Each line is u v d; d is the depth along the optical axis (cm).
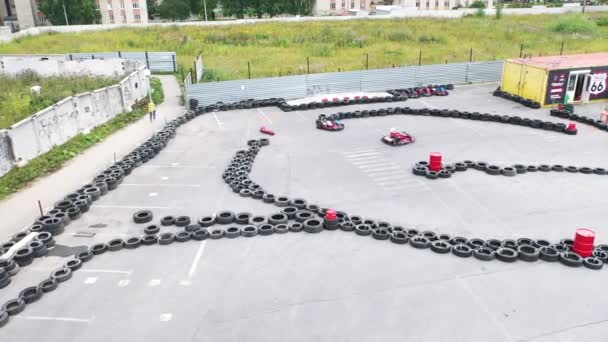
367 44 4669
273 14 8138
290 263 1223
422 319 1006
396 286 1120
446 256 1249
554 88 2706
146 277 1166
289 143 2169
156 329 983
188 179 1762
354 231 1381
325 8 8725
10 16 8588
